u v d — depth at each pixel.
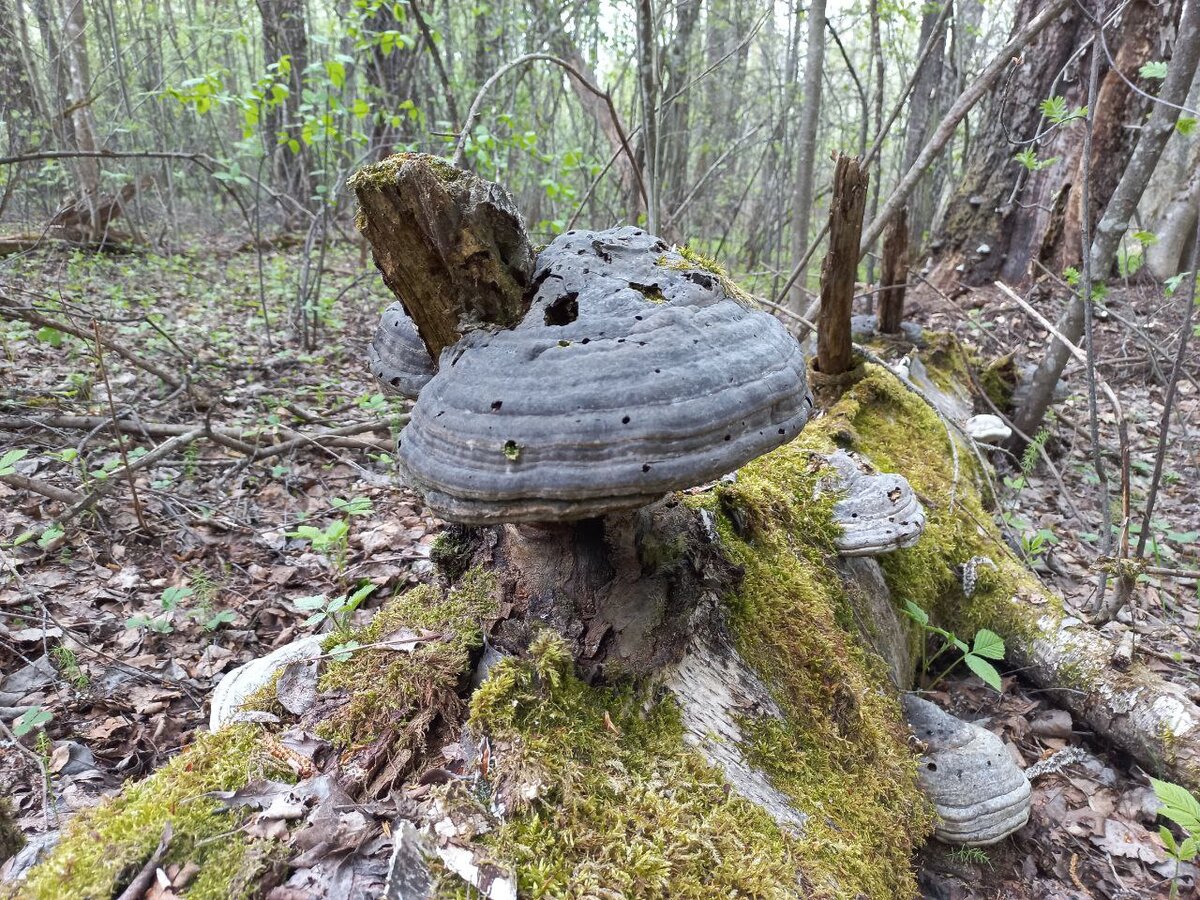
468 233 1.74
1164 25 8.32
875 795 2.26
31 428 4.91
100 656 3.25
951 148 12.96
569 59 9.74
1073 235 9.28
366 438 5.50
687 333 1.70
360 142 8.00
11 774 2.62
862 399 4.47
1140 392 7.32
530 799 1.61
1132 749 3.09
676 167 11.16
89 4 13.16
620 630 1.96
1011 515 4.75
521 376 1.63
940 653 3.67
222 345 7.24
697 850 1.65
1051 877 2.57
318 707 1.89
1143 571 3.31
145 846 1.47
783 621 2.43
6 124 11.66
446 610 2.09
